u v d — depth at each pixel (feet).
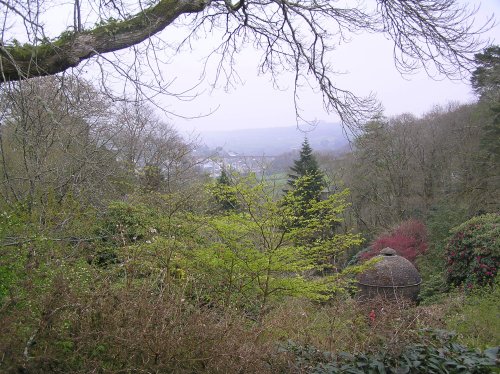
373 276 39.91
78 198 26.76
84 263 16.24
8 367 8.41
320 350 14.03
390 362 12.59
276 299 23.40
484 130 65.05
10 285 10.34
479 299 29.94
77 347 9.46
